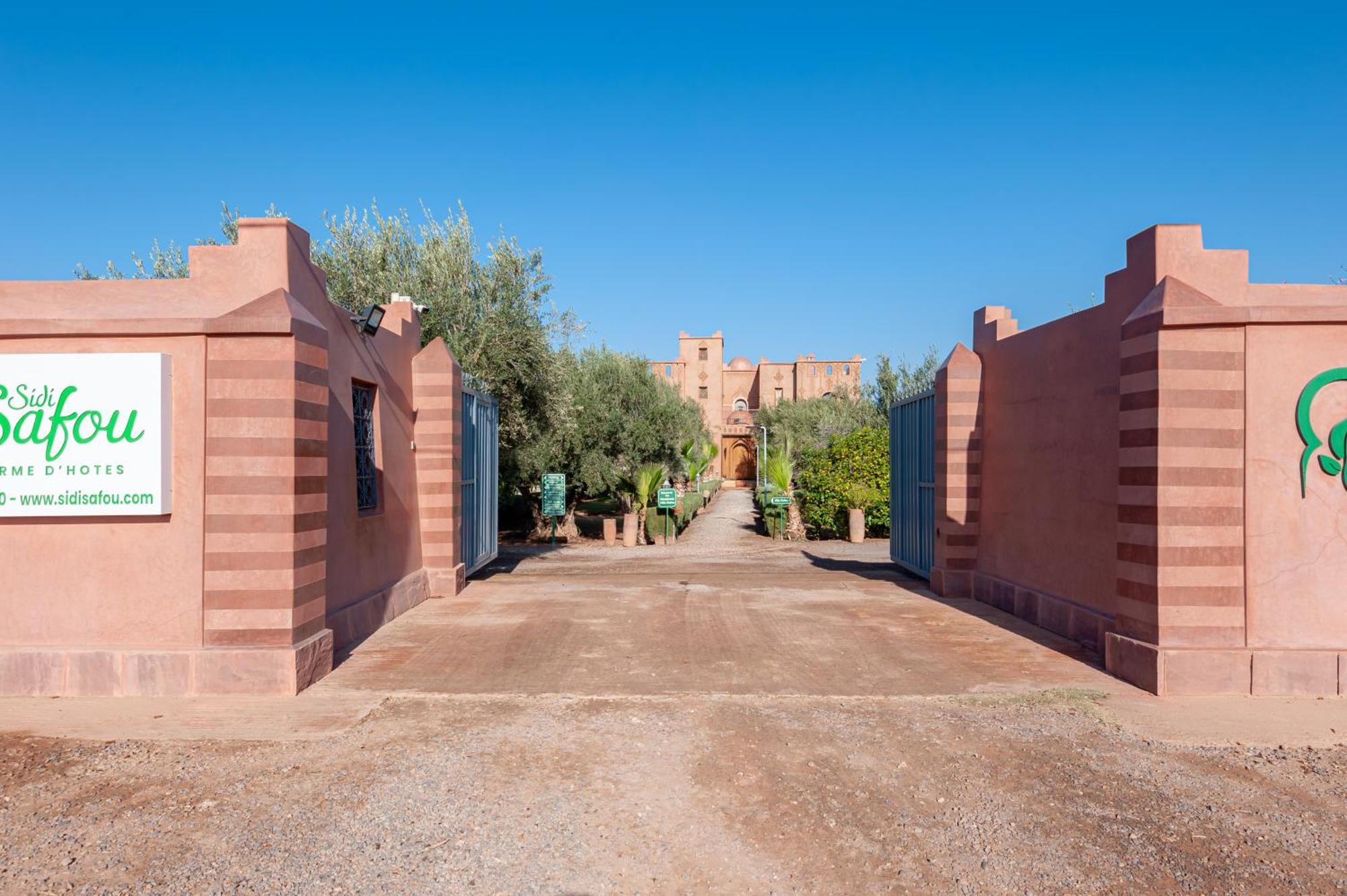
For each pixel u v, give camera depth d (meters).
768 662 7.05
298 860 3.59
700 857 3.65
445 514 10.59
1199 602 6.08
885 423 33.25
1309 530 6.05
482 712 5.63
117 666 5.92
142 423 5.89
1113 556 7.33
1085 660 7.12
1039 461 8.85
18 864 3.54
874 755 4.86
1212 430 6.07
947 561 10.59
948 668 6.84
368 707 5.69
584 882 3.43
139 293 6.45
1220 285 6.54
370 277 14.94
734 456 63.84
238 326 6.00
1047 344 8.68
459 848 3.71
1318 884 3.42
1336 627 6.07
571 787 4.38
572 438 21.06
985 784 4.46
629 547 20.31
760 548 19.58
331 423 7.43
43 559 6.02
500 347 15.92
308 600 6.34
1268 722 5.42
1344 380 6.04
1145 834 3.87
